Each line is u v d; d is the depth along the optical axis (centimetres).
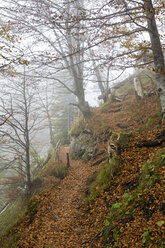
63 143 2262
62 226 598
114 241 361
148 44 796
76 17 664
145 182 445
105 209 518
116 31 795
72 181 980
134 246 303
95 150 1128
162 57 723
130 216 386
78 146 1349
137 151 620
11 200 1212
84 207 637
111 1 589
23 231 693
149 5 619
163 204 338
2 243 704
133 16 866
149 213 349
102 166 805
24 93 1172
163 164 445
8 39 566
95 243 414
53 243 527
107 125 1220
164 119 728
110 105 1557
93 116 1470
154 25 709
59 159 1479
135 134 714
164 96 736
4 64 607
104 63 710
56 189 952
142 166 520
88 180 852
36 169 1490
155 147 590
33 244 579
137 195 422
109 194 567
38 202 852
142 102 1216
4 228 893
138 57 784
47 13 679
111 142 707
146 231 308
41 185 1118
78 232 515
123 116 1239
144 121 979
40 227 665
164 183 383
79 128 1493
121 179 573
